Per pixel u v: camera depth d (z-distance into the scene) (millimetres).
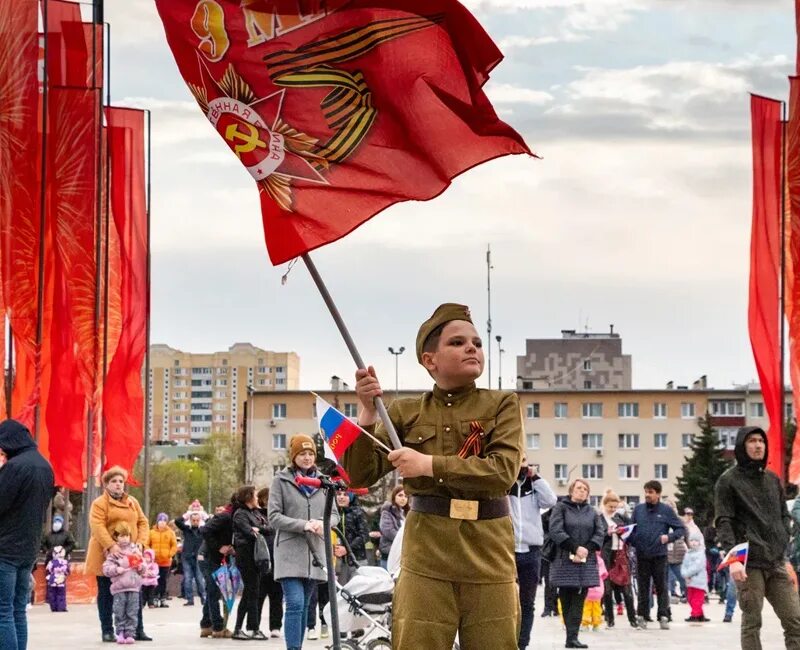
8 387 29500
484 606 6828
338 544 14938
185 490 151875
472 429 6945
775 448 26609
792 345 26547
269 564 19359
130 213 30219
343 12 8047
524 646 15578
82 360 28328
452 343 7000
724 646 19438
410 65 7977
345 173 8047
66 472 28047
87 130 28297
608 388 128625
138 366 29922
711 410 126500
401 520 20172
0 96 27344
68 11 28344
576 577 18688
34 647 18641
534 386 141875
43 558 31297
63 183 28312
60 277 28375
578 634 20797
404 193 8039
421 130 7992
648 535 23375
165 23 8297
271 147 8148
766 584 12391
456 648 11820
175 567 37500
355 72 8039
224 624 20203
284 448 127875
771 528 12297
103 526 19219
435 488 6859
